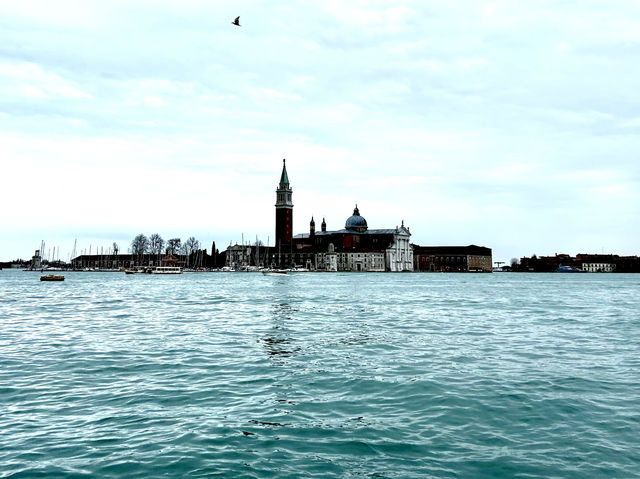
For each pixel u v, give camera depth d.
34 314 65.81
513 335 45.66
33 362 33.41
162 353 36.56
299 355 35.69
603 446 18.67
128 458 17.84
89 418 21.92
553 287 164.88
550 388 26.20
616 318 61.28
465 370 30.56
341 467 17.19
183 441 19.38
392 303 86.75
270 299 96.38
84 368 31.58
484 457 17.88
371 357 34.91
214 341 42.03
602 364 32.34
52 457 17.94
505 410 22.67
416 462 17.53
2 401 24.41
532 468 17.02
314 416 22.19
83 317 61.84
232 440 19.47
